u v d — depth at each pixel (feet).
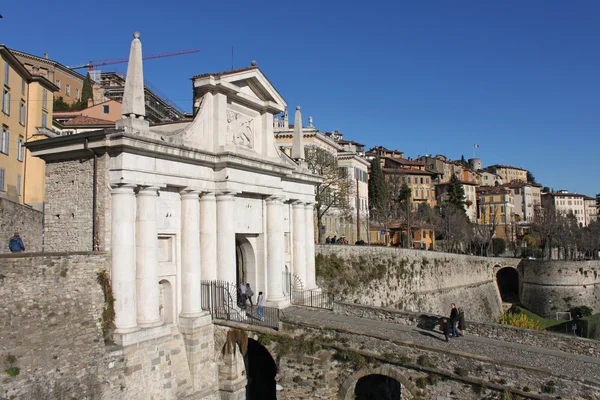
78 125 195.52
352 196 284.20
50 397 67.82
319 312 101.09
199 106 101.09
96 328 75.82
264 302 106.63
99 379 73.77
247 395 109.91
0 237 100.94
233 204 98.43
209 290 94.27
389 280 171.32
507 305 263.90
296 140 129.59
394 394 109.40
